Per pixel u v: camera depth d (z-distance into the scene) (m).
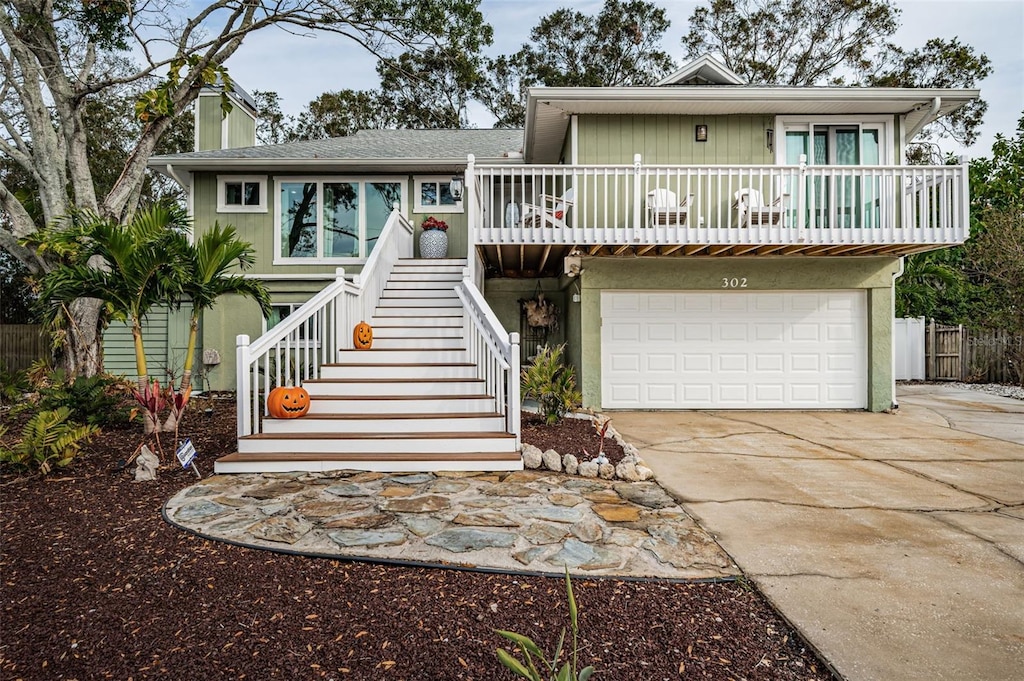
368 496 4.87
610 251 10.07
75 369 10.45
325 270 12.66
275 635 2.72
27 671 2.46
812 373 10.31
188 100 11.48
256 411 6.20
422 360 7.90
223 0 11.48
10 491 5.02
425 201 12.96
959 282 16.05
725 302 10.36
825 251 9.85
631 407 10.34
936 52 23.73
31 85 10.91
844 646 2.62
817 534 4.06
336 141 14.70
